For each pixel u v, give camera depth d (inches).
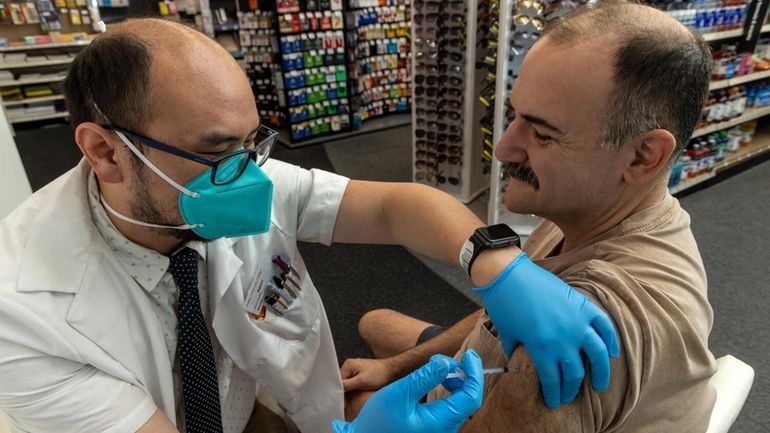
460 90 130.4
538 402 26.8
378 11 218.7
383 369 55.7
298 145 201.5
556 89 25.3
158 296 34.3
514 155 29.2
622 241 28.3
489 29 122.8
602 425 26.8
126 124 27.5
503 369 28.5
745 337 82.3
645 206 28.8
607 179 26.9
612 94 24.3
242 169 30.1
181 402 38.2
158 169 28.4
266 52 207.6
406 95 243.0
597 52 24.2
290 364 44.9
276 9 181.5
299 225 44.4
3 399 28.8
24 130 241.9
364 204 43.2
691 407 29.2
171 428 31.4
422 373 26.9
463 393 26.8
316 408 51.0
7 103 233.6
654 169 26.0
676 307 26.0
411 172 167.2
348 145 200.2
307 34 191.9
